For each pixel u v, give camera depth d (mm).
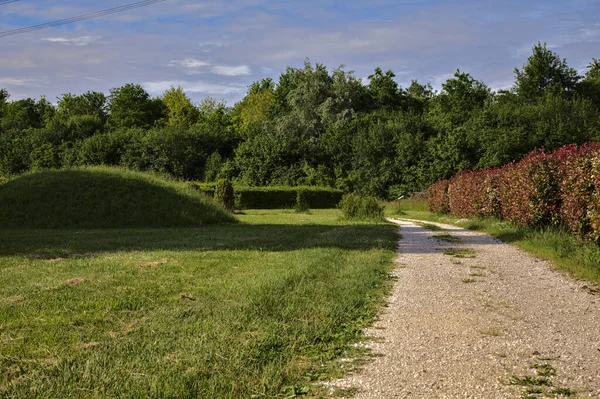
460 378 3943
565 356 4398
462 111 49531
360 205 22094
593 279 7645
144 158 50000
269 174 46688
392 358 4410
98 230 17156
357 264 9000
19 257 10016
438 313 5852
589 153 10125
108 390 3639
